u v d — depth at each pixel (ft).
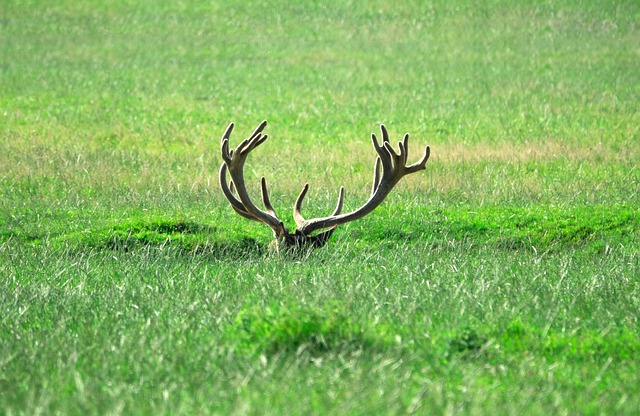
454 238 143.95
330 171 202.80
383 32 467.93
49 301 99.96
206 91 338.54
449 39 447.42
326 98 321.32
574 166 204.85
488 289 99.19
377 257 123.75
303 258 119.14
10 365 77.61
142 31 485.15
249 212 123.13
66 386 72.90
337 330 81.41
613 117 275.18
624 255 124.47
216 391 69.97
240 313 86.02
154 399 69.87
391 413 65.87
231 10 526.98
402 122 278.26
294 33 474.08
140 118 283.59
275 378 72.95
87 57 419.13
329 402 67.92
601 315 91.04
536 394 70.54
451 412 65.36
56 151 220.64
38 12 526.98
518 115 282.97
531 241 142.72
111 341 83.20
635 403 68.74
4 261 125.39
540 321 89.20
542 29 455.63
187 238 140.26
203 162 213.66
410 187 180.04
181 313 91.71
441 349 79.66
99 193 176.14
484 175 194.39
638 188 177.47
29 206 162.71
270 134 261.44
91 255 127.95
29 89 336.90
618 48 411.75
